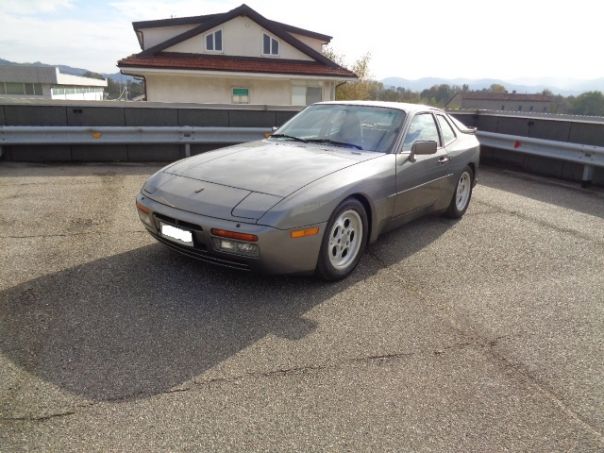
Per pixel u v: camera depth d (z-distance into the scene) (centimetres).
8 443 186
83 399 214
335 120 450
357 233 363
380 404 221
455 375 247
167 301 311
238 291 329
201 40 2045
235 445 192
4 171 711
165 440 192
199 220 300
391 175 385
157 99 1922
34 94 4456
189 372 237
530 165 885
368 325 294
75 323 279
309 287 343
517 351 273
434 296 341
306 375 240
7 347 251
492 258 423
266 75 1922
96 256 382
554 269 402
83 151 817
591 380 248
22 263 364
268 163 360
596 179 762
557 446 201
